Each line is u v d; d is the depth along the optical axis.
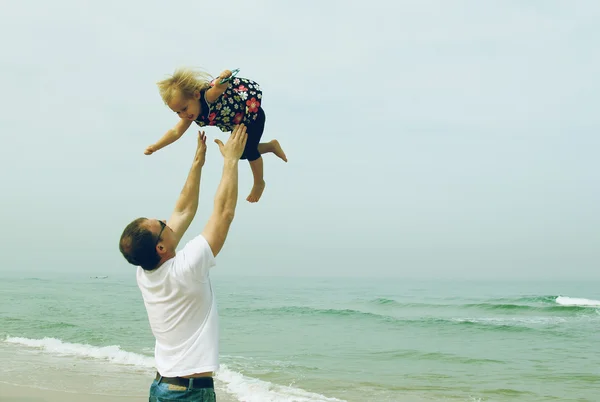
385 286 68.25
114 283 58.06
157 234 2.57
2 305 23.41
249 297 36.94
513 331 17.39
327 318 20.83
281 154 3.89
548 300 32.22
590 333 16.97
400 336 15.94
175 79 3.19
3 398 6.76
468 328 18.05
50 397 6.86
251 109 3.36
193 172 3.12
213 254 2.57
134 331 14.81
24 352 10.57
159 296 2.57
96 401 6.70
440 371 10.40
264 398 7.42
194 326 2.57
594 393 8.56
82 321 17.20
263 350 12.50
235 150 2.71
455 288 63.84
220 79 3.21
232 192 2.64
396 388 8.57
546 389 8.84
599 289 63.72
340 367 10.41
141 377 8.25
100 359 9.93
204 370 2.53
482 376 9.96
